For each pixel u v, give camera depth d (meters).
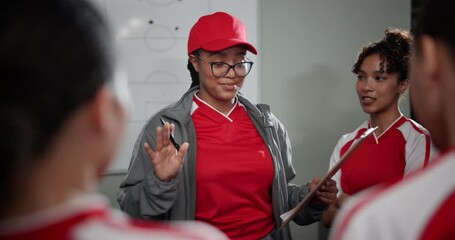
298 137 2.69
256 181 1.87
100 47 0.49
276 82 2.67
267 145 1.92
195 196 1.82
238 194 1.85
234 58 1.90
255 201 1.88
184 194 1.82
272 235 1.94
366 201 0.60
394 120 2.06
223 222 1.83
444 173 0.58
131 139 2.54
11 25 0.45
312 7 2.67
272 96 2.67
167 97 2.55
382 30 2.72
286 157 2.05
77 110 0.48
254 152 1.89
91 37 0.48
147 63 2.54
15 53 0.45
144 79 2.54
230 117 1.94
